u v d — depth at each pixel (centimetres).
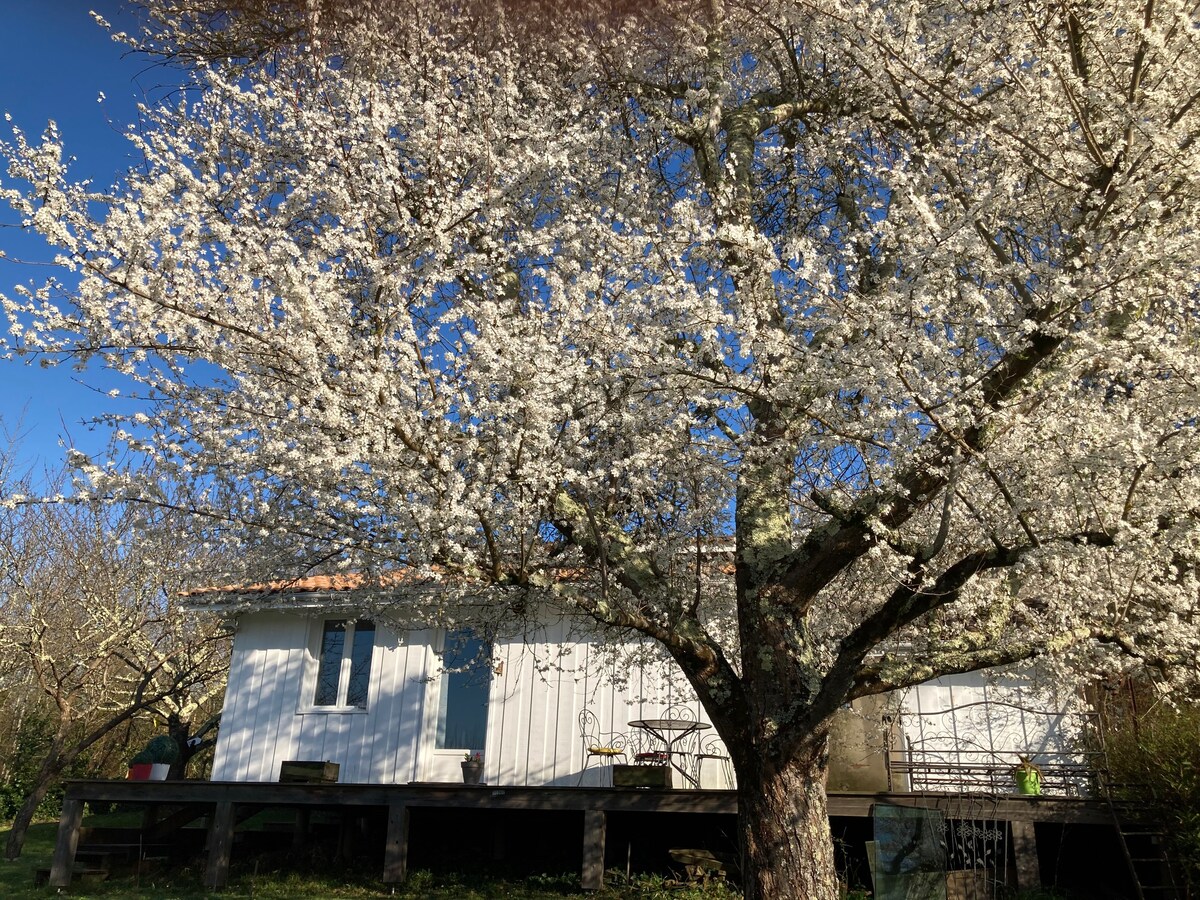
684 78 864
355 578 748
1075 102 571
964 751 986
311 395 513
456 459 566
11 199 479
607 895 913
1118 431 493
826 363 529
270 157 705
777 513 638
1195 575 617
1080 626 594
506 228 735
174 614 1349
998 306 550
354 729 1215
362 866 1092
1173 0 530
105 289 504
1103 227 536
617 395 595
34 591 1457
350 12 719
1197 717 811
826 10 650
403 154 687
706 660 596
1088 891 919
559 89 795
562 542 679
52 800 1733
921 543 611
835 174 805
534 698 1177
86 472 530
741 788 570
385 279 550
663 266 593
